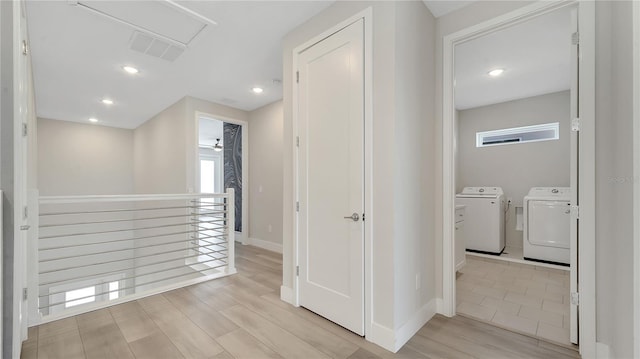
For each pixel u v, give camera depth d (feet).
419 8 7.00
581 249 5.71
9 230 4.68
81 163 19.56
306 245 7.88
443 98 7.62
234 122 16.20
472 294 9.05
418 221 6.90
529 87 13.03
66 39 8.64
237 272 11.34
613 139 5.25
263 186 15.75
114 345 6.17
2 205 4.42
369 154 6.37
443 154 7.61
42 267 17.84
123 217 20.84
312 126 7.73
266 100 14.79
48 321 7.13
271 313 7.66
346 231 6.82
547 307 8.06
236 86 12.78
